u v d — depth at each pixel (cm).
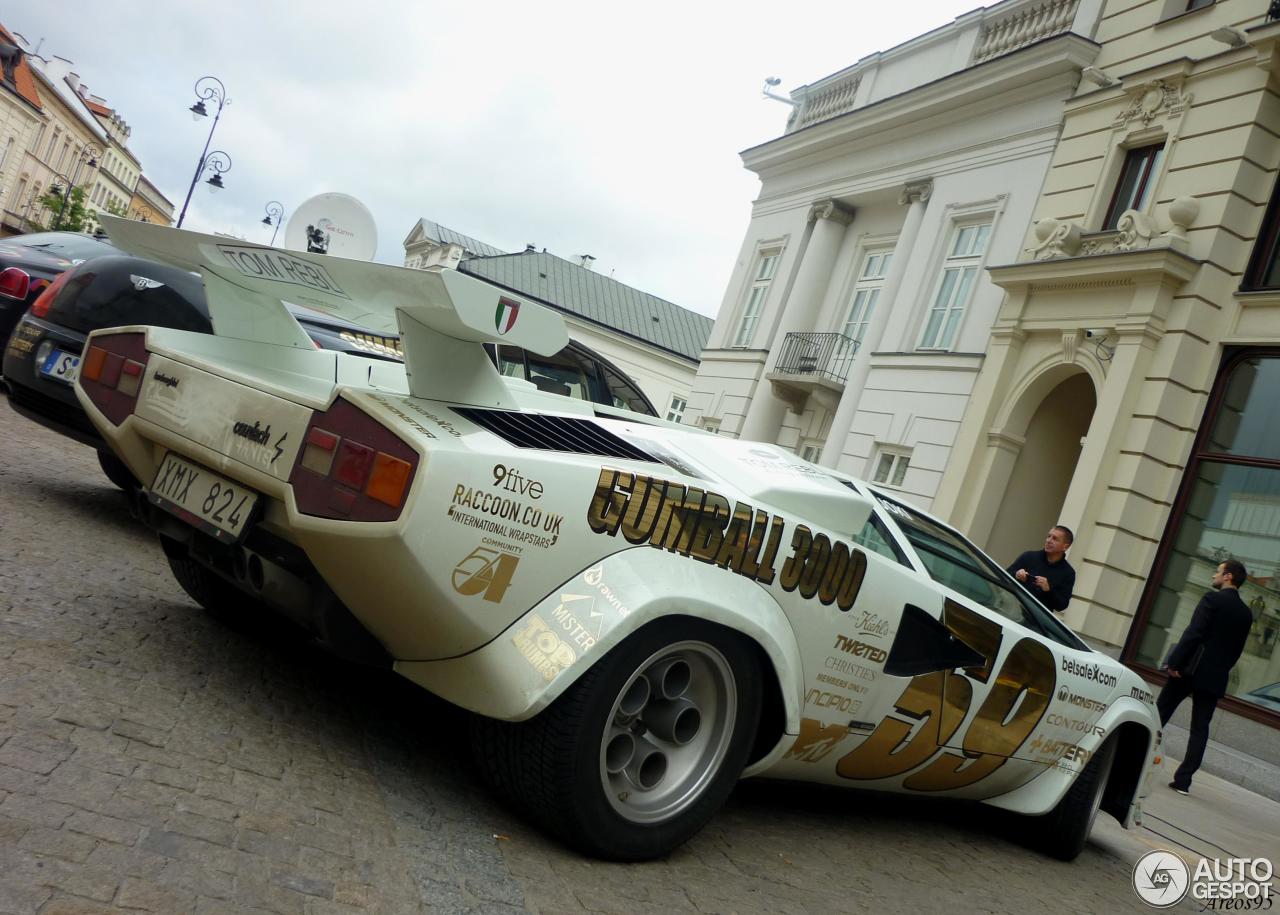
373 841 210
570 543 230
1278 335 979
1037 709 365
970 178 1480
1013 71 1395
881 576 298
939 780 350
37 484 470
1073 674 381
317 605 240
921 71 1681
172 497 270
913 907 286
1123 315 1094
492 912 196
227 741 237
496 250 5481
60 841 170
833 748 299
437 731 299
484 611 222
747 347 1997
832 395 1733
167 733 230
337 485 221
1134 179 1195
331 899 181
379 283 221
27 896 152
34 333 436
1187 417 1034
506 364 471
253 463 241
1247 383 1004
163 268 460
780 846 300
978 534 1254
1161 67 1150
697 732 258
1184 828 554
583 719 226
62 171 7969
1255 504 960
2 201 6738
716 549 253
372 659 248
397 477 213
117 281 446
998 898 324
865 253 1800
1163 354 1050
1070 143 1292
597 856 240
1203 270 1033
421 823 228
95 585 337
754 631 254
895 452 1435
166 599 349
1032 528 1289
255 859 186
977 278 1383
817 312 1862
